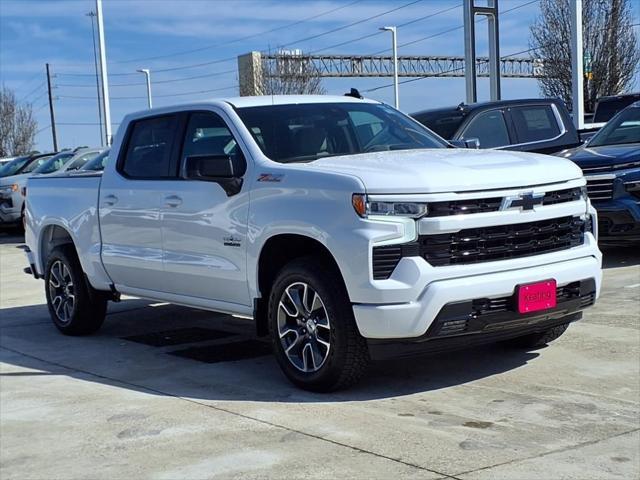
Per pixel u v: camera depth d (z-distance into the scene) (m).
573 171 5.75
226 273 6.14
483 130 11.45
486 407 5.17
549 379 5.71
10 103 76.38
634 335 6.73
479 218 5.13
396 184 5.06
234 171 6.06
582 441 4.54
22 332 8.41
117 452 4.67
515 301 5.22
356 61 55.38
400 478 4.09
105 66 27.88
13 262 14.84
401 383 5.77
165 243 6.73
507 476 4.07
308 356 5.58
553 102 12.15
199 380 6.13
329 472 4.20
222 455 4.52
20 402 5.81
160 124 7.05
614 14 31.09
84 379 6.38
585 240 5.78
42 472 4.44
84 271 7.77
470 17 20.20
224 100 6.61
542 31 32.34
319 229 5.28
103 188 7.46
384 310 4.98
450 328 5.07
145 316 8.95
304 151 6.19
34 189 8.56
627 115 11.23
